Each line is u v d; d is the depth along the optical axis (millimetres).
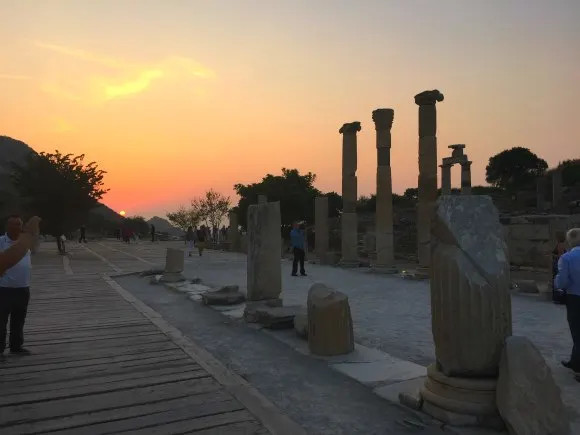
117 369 6145
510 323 4488
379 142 19781
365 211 51969
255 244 9641
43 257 26359
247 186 44906
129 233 46188
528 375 4059
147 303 11656
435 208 4738
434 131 17344
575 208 39469
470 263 4438
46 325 8789
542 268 20594
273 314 8602
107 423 4508
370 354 6930
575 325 5973
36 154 28734
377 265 19328
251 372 6180
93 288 13875
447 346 4500
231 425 4457
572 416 4641
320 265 22859
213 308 10836
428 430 4352
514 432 3967
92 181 29297
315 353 6938
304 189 43406
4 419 4605
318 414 4805
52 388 5438
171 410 4809
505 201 52000
